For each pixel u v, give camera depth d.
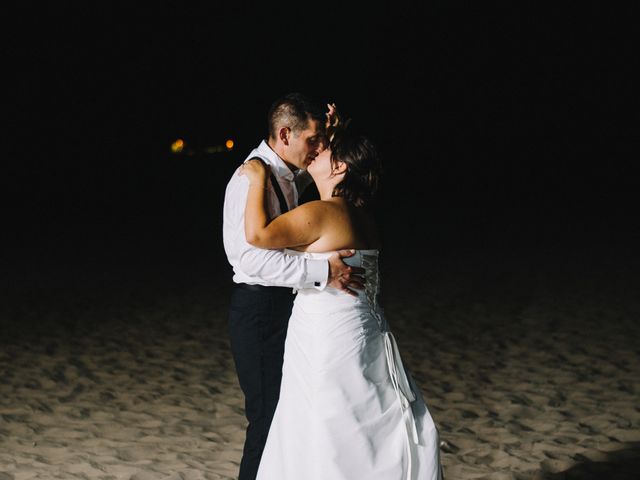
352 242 3.26
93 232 14.60
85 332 7.63
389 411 3.20
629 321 7.66
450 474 4.34
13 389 5.96
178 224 15.63
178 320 8.07
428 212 16.78
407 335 7.36
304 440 3.19
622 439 4.81
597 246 12.12
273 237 3.20
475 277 9.96
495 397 5.64
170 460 4.57
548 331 7.40
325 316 3.21
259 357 3.64
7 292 9.48
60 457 4.64
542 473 4.34
